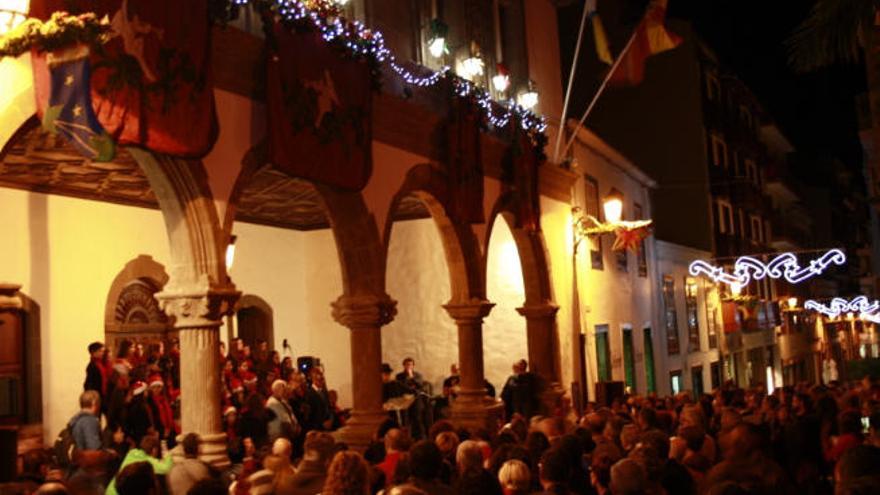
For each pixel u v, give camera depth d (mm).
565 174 20016
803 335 55562
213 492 5316
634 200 27016
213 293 8977
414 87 13922
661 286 28641
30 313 13188
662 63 34469
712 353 34562
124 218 14969
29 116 7336
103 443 10875
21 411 12977
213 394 8977
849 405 11344
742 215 41312
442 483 6160
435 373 19141
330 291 19672
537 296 18125
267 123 9758
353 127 11383
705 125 34719
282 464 7105
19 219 13156
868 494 4211
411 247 19531
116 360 11828
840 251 31812
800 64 10430
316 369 15477
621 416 10617
